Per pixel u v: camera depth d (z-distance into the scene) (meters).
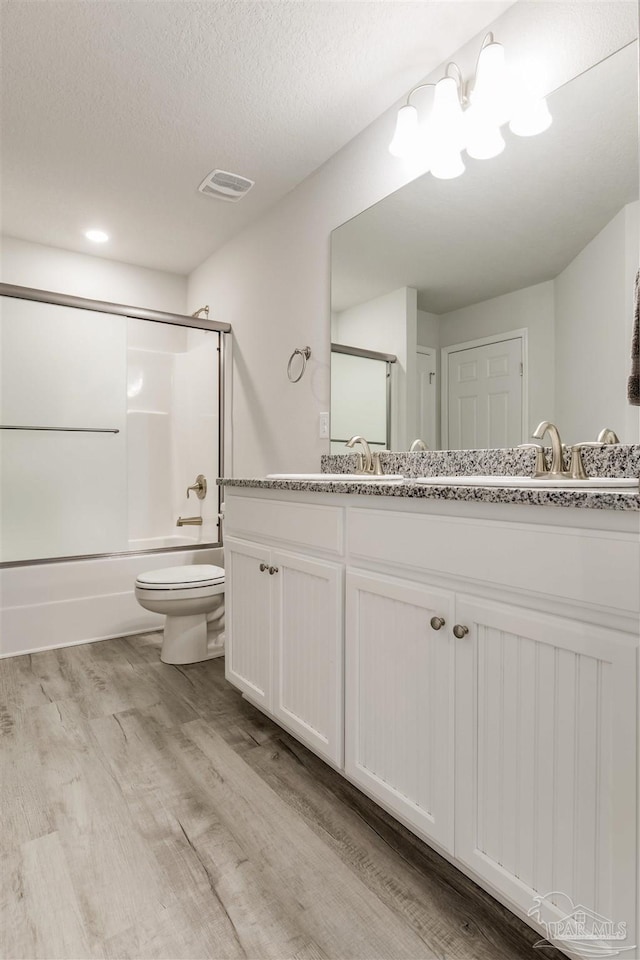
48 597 2.61
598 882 0.80
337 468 2.29
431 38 1.67
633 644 0.76
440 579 1.07
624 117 1.37
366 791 1.29
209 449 3.29
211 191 2.56
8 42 1.66
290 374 2.57
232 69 1.78
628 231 1.36
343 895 1.07
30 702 1.96
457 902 1.06
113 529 3.15
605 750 0.79
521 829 0.91
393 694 1.18
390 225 2.03
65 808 1.33
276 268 2.70
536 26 1.52
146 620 2.89
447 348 1.85
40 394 2.91
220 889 1.08
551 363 1.55
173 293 3.68
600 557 0.79
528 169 1.59
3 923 0.99
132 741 1.68
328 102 1.96
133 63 1.75
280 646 1.60
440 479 1.52
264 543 1.71
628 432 1.36
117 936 0.97
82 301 2.95
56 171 2.39
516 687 0.92
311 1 1.51
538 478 1.40
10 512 2.85
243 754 1.61
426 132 1.83
